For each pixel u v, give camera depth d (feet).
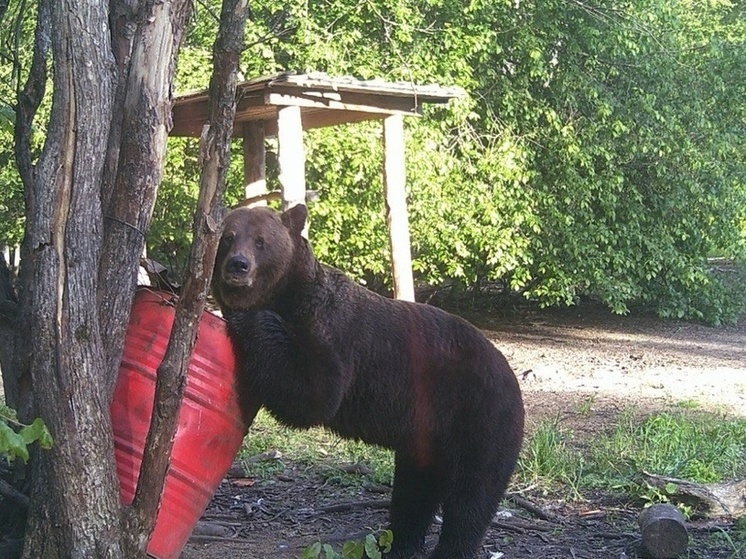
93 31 12.71
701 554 19.62
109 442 12.61
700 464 25.30
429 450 18.29
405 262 34.86
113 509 12.53
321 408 16.33
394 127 34.27
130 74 13.88
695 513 22.27
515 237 48.47
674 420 29.73
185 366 12.51
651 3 52.85
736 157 57.77
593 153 50.52
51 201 12.44
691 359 46.62
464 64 47.42
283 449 27.50
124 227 13.79
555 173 50.98
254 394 15.75
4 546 15.24
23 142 16.58
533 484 24.18
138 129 13.84
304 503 23.08
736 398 36.94
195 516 15.07
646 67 52.26
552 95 51.62
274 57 47.21
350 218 46.19
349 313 17.21
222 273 16.47
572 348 49.47
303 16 45.60
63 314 12.22
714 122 55.88
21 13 18.06
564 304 62.39
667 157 52.95
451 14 49.39
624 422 30.60
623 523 21.80
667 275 54.70
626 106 52.37
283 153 29.84
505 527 21.31
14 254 47.73
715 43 54.54
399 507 19.26
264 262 16.85
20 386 15.40
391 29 48.06
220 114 12.09
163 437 12.59
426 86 32.53
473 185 48.24
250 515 21.95
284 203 29.89
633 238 52.31
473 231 47.62
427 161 46.34
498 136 49.70
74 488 12.23
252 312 15.94
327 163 45.39
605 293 52.31
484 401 17.99
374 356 17.34
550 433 26.35
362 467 25.39
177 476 14.65
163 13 13.88
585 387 39.14
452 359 17.94
